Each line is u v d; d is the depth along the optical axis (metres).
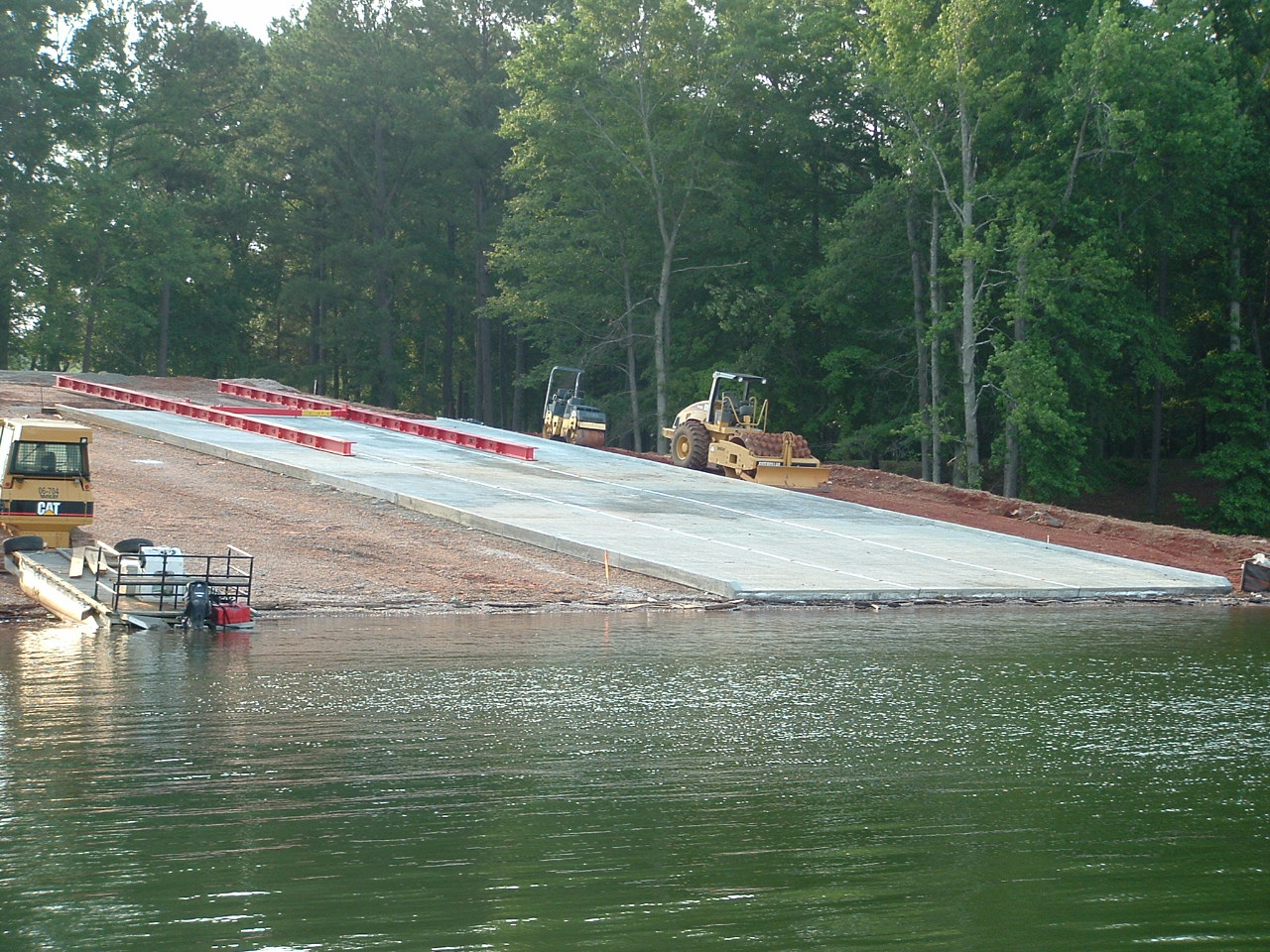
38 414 44.72
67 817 9.41
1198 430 71.81
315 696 14.52
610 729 12.91
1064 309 52.28
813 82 67.50
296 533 28.98
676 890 7.94
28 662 16.91
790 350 67.56
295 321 106.81
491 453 44.09
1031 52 54.12
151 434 41.66
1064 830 9.40
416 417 57.59
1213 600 28.91
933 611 25.17
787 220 72.50
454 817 9.54
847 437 64.94
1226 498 55.53
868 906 7.68
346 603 23.64
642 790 10.43
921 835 9.23
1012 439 52.31
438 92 90.00
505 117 66.31
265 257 101.12
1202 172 51.44
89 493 25.62
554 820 9.49
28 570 23.61
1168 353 55.31
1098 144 52.31
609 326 68.75
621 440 77.38
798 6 68.25
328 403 58.31
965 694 15.27
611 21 63.88
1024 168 51.75
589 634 20.61
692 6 65.31
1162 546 37.97
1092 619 24.30
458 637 20.08
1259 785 10.81
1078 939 7.18
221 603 21.53
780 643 19.75
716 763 11.50
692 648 19.03
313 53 89.75
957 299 60.69
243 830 9.13
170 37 90.56
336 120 88.88
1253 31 57.25
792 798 10.24
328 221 93.38
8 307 83.00
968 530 35.94
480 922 7.33
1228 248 59.28
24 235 77.38
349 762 11.30
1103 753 12.05
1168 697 15.20
